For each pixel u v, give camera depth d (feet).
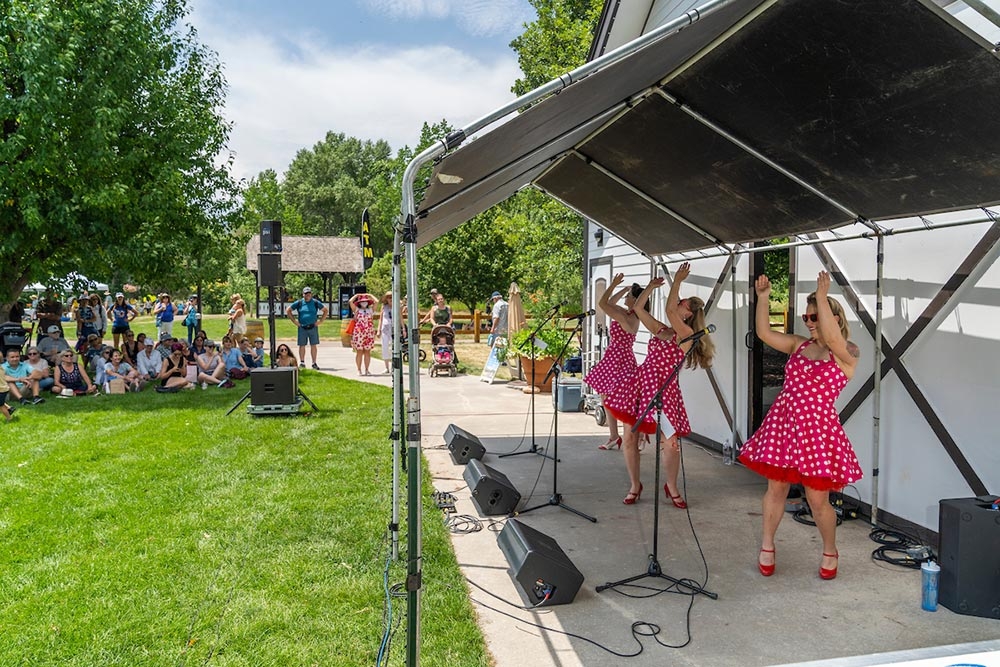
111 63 35.40
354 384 37.70
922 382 14.55
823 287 11.75
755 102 12.16
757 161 14.61
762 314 12.44
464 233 84.79
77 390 33.35
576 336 37.47
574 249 57.26
